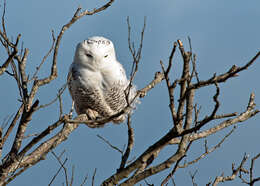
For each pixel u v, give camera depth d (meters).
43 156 7.87
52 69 7.94
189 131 6.80
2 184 7.30
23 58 8.73
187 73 6.77
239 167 8.33
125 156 8.89
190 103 7.20
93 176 8.02
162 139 7.32
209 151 8.27
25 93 8.32
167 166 7.39
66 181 7.77
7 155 7.90
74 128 8.45
